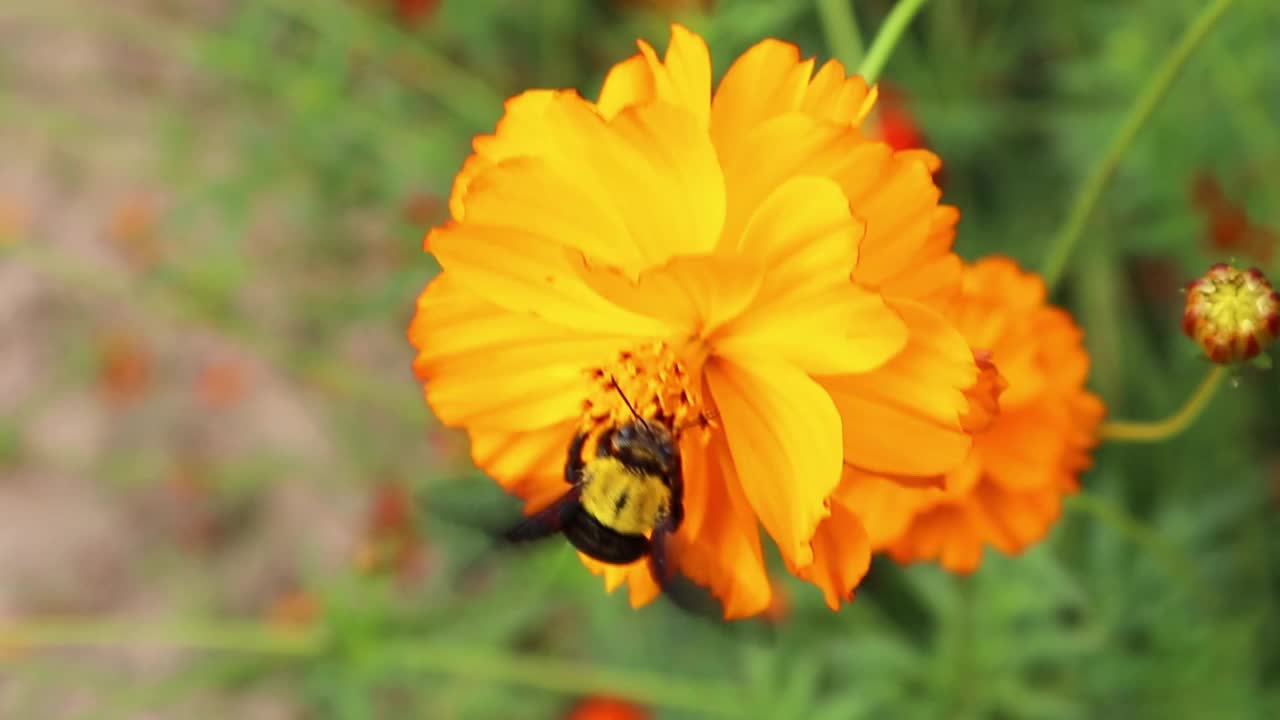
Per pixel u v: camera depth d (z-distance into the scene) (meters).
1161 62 0.42
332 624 0.41
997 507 0.30
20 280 0.70
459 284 0.28
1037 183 0.50
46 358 0.69
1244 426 0.45
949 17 0.50
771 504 0.27
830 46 0.49
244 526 0.65
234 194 0.54
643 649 0.46
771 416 0.27
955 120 0.48
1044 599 0.38
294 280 0.63
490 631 0.46
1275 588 0.43
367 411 0.62
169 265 0.55
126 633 0.42
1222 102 0.43
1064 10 0.48
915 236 0.27
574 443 0.29
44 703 0.60
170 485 0.60
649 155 0.27
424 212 0.53
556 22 0.54
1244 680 0.40
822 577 0.27
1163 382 0.46
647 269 0.27
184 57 0.67
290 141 0.54
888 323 0.26
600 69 0.57
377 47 0.52
